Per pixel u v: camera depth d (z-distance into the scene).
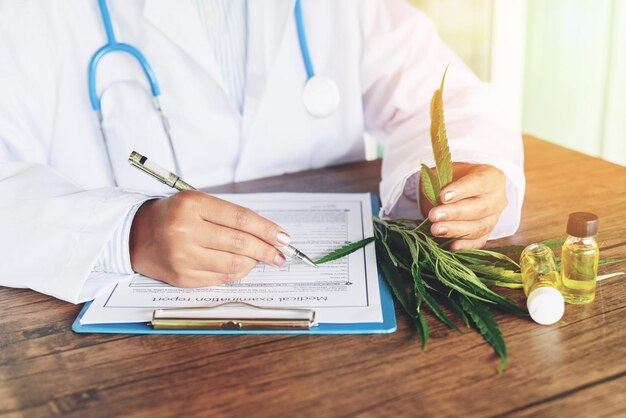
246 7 1.20
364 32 1.28
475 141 0.98
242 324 0.67
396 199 0.95
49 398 0.59
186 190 0.80
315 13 1.25
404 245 0.81
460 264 0.73
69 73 1.14
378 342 0.65
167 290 0.76
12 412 0.57
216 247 0.74
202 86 1.18
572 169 1.15
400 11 1.29
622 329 0.66
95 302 0.74
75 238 0.79
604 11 2.04
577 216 0.69
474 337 0.65
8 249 0.81
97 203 0.82
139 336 0.68
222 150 1.23
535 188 1.07
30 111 1.11
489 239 0.89
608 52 2.06
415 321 0.68
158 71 1.17
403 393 0.57
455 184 0.82
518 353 0.62
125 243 0.78
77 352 0.66
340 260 0.80
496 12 2.29
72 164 1.17
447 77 1.23
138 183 1.19
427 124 1.09
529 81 2.41
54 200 0.83
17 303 0.77
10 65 1.08
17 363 0.64
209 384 0.60
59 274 0.77
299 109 1.26
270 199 1.01
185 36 1.14
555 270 0.72
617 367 0.60
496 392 0.57
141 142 1.18
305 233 0.88
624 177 1.10
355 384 0.59
